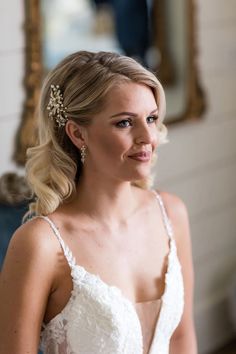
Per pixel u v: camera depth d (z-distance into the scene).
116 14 3.83
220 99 4.41
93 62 2.05
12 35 3.34
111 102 2.02
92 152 2.10
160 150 4.14
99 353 2.08
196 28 4.12
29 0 3.35
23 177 3.15
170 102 4.10
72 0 3.58
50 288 2.11
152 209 2.36
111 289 2.10
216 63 4.33
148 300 2.23
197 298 4.49
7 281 2.07
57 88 2.10
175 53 4.08
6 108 3.37
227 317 4.62
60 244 2.12
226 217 4.61
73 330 2.08
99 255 2.17
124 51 3.91
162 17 4.01
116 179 2.17
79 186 2.21
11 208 3.12
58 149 2.15
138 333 2.12
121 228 2.24
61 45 3.55
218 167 4.50
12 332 2.03
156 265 2.28
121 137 2.04
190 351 2.44
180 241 2.41
